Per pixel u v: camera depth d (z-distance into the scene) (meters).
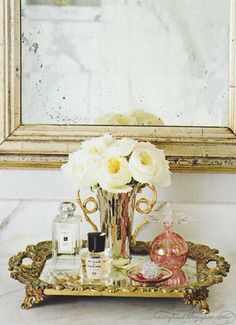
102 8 1.47
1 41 1.47
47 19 1.48
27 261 1.49
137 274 1.26
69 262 1.32
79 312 1.21
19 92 1.48
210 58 1.48
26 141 1.48
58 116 1.49
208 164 1.47
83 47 1.48
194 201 1.52
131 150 1.29
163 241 1.33
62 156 1.48
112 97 1.49
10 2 1.46
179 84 1.49
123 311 1.21
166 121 1.49
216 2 1.48
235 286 1.34
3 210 1.52
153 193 1.50
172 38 1.48
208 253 1.39
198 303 1.20
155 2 1.47
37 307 1.23
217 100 1.49
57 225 1.32
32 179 1.52
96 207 1.39
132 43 1.48
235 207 1.51
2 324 1.15
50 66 1.49
